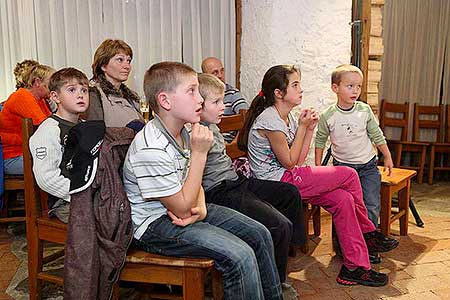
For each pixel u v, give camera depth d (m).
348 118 2.77
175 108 1.70
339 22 3.31
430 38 5.07
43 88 2.98
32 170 1.94
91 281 1.63
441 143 4.89
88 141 1.71
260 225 1.86
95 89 2.53
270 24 3.25
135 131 1.98
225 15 3.83
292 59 3.27
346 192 2.39
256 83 3.50
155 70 1.73
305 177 2.38
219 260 1.64
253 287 1.65
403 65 5.02
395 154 4.88
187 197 1.66
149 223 1.73
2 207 2.97
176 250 1.68
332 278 2.44
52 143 1.90
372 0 3.36
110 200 1.69
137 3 3.68
